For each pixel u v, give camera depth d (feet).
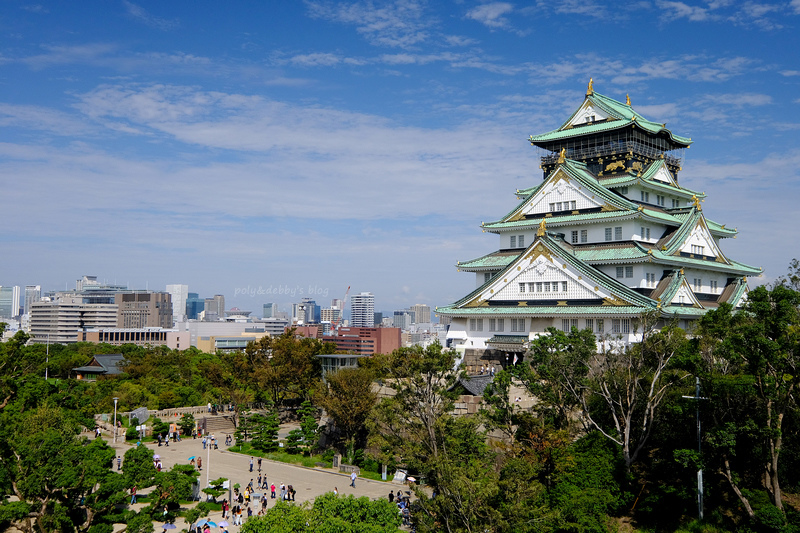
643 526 234.58
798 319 212.84
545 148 447.42
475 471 214.90
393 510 210.38
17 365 365.20
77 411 400.06
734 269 408.26
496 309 370.12
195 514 245.86
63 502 230.89
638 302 318.65
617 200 370.32
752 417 227.20
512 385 290.35
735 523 221.25
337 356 478.18
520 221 409.90
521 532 206.08
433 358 262.47
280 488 313.73
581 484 240.73
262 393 522.47
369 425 276.62
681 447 245.04
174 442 439.22
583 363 264.72
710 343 250.16
